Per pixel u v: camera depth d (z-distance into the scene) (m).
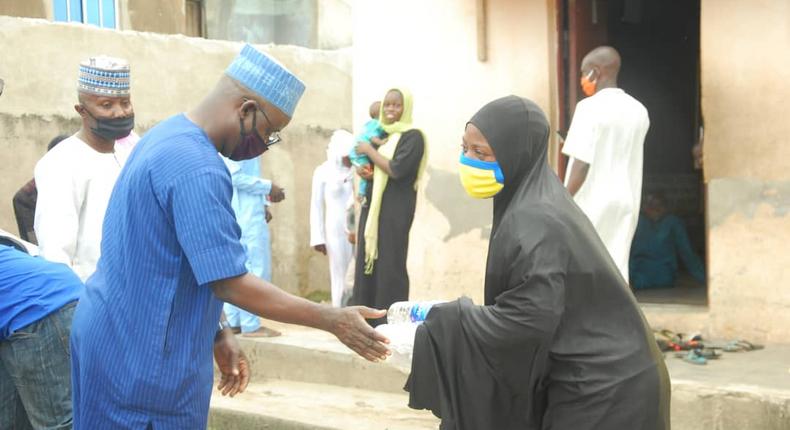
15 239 3.87
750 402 4.56
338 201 7.41
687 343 5.67
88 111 4.12
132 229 2.88
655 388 3.01
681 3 9.61
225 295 2.86
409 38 7.08
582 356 2.98
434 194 7.06
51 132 7.06
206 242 2.79
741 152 5.86
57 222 4.03
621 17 9.20
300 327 7.30
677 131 9.70
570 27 6.61
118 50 7.46
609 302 3.03
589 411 2.98
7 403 3.88
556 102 6.62
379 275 6.09
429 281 7.11
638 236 7.48
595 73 5.64
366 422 5.30
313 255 8.79
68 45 7.15
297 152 8.65
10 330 3.66
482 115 3.13
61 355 3.69
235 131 2.98
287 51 8.60
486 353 3.00
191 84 7.94
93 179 4.15
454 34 6.89
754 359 5.38
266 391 6.09
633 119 5.50
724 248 5.93
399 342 3.21
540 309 2.89
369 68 7.26
